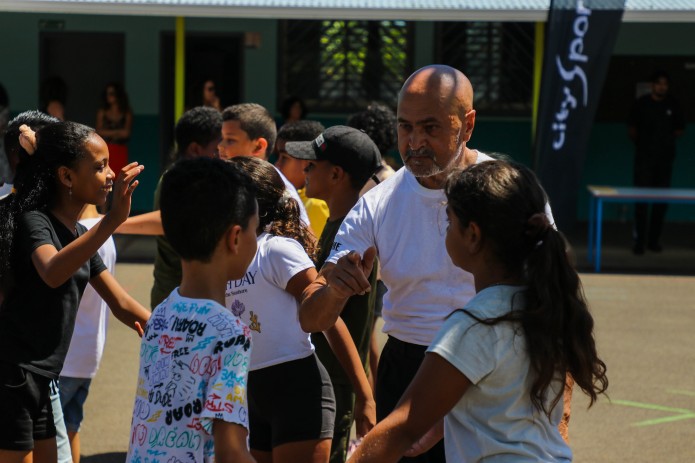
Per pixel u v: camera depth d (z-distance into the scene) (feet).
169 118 89.92
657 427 35.35
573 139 65.00
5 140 25.52
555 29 64.49
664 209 75.61
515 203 14.55
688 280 65.05
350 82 88.07
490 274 14.90
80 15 88.48
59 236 21.07
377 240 21.29
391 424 14.29
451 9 67.77
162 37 88.74
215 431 14.26
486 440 14.32
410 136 20.51
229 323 14.73
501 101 87.71
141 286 59.72
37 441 21.09
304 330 19.01
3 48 88.58
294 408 21.11
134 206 90.27
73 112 89.97
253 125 31.50
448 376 14.19
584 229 86.89
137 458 14.92
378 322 50.60
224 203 15.10
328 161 25.03
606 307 56.03
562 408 15.16
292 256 21.06
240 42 88.28
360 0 69.41
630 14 67.56
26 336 20.58
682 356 45.37
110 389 38.93
